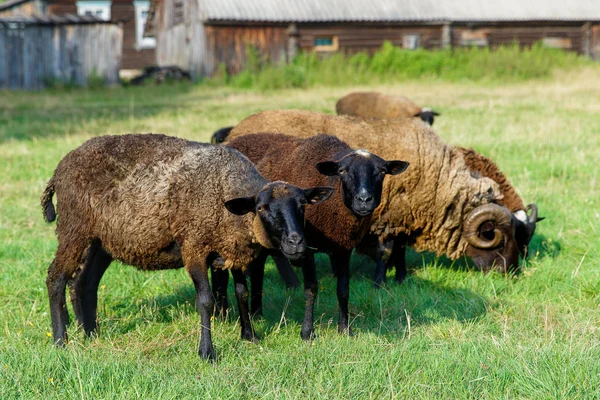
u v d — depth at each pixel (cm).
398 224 823
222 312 685
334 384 515
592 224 973
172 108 2458
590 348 553
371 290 784
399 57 3425
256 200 566
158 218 592
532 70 3347
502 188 925
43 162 1483
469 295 763
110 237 610
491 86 3081
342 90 3009
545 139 1606
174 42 3894
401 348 575
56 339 617
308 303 641
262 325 680
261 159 727
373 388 509
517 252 846
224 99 2747
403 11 3612
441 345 597
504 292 788
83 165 611
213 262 611
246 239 593
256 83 3262
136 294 773
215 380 512
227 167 599
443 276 840
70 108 2519
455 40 3681
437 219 835
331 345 597
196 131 1852
